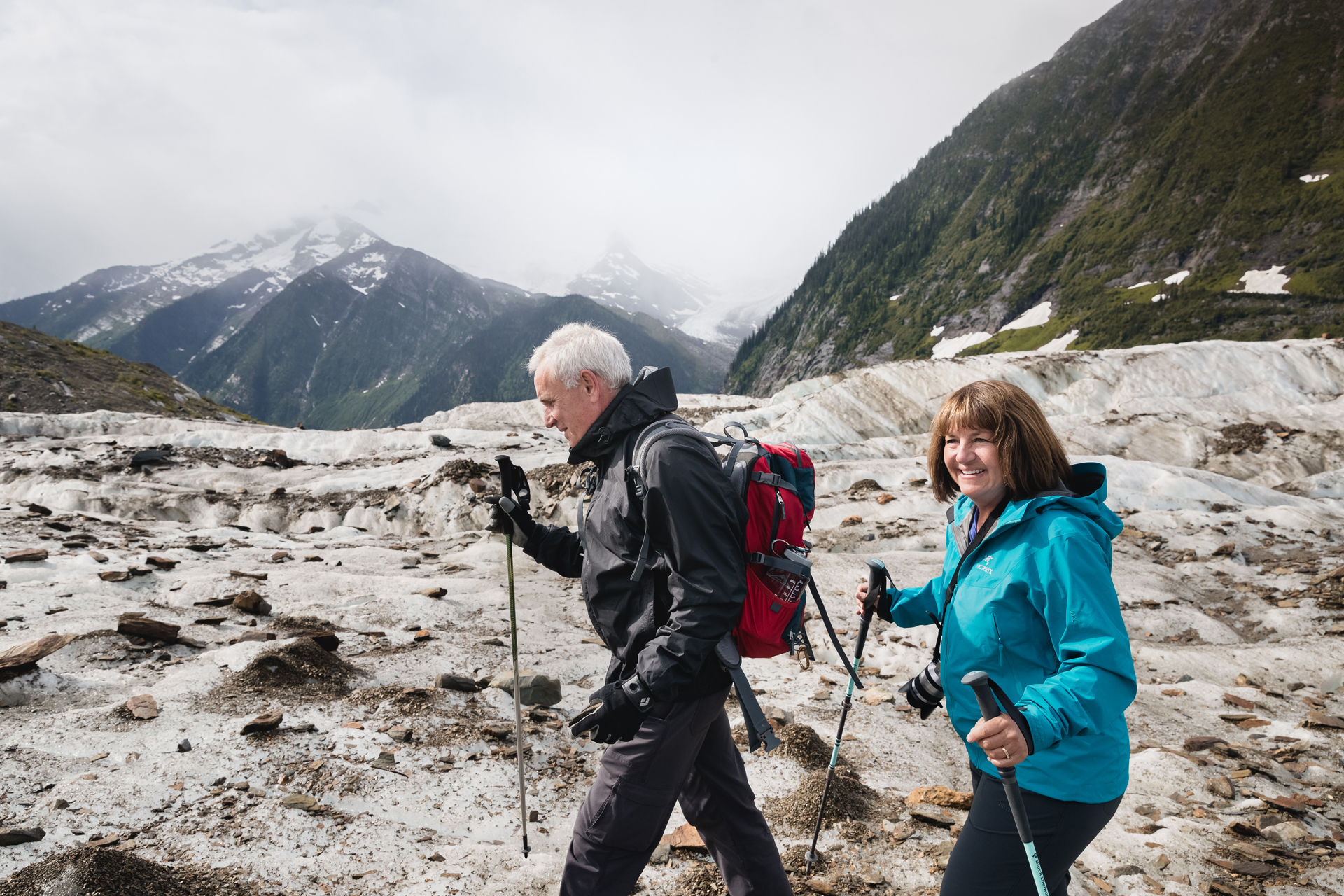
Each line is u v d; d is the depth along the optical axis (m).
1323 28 198.38
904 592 2.82
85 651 5.25
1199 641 8.27
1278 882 3.56
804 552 2.41
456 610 7.55
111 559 7.93
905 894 3.38
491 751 4.43
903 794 4.37
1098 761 1.99
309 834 3.38
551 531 3.03
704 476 2.24
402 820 3.64
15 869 2.81
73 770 3.64
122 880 2.65
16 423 18.53
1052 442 2.18
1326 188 158.00
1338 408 20.50
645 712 2.18
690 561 2.20
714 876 3.42
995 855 2.08
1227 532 12.27
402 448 18.75
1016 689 2.08
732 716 5.42
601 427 2.48
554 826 3.81
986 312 194.50
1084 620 1.91
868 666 6.96
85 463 15.35
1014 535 2.12
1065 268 189.25
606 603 2.48
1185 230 173.12
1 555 7.61
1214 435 19.36
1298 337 130.00
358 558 10.22
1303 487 16.86
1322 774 4.92
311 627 6.45
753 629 2.36
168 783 3.61
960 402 2.27
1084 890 3.46
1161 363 23.75
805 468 2.60
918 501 13.43
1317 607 8.93
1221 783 4.60
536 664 6.08
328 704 4.81
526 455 17.20
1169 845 3.87
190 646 5.64
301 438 18.95
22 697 4.45
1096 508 2.09
